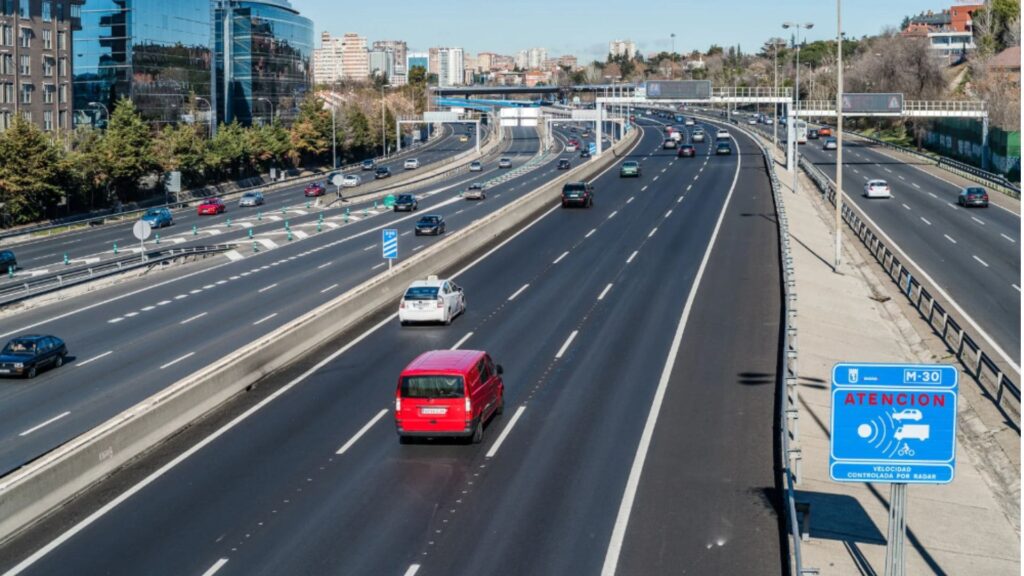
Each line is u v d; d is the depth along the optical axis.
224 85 160.50
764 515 20.41
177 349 38.16
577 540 19.19
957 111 109.25
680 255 54.25
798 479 22.83
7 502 20.30
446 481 22.59
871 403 13.04
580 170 94.00
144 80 130.00
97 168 95.81
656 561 18.22
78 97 129.25
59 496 21.91
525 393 29.77
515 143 193.88
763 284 46.16
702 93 105.25
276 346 33.66
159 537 19.84
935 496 23.67
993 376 33.16
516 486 22.17
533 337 36.97
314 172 147.88
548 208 75.88
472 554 18.62
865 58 171.25
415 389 24.67
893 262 50.59
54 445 26.84
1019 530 22.00
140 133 103.38
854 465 13.09
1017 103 107.81
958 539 21.16
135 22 127.12
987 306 44.19
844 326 40.78
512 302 43.66
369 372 32.72
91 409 30.30
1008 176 99.19
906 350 38.25
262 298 48.53
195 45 141.12
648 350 34.59
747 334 36.75
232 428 27.25
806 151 129.12
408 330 38.97
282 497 21.84
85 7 127.69
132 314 46.16
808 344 36.72
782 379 28.36
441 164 149.75
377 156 175.75
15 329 43.56
